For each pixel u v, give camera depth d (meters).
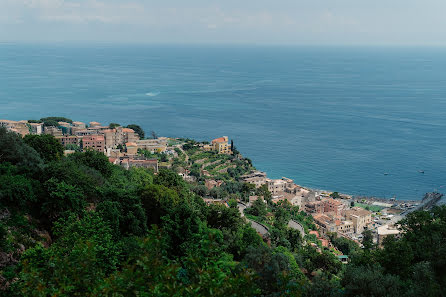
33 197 68.50
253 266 65.00
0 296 48.72
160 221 84.69
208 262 42.72
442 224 73.75
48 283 40.81
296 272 84.00
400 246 66.94
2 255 54.53
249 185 196.50
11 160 77.62
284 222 141.50
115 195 80.00
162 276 35.75
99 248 53.06
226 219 99.06
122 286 35.81
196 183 197.00
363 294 52.91
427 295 49.84
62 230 61.91
